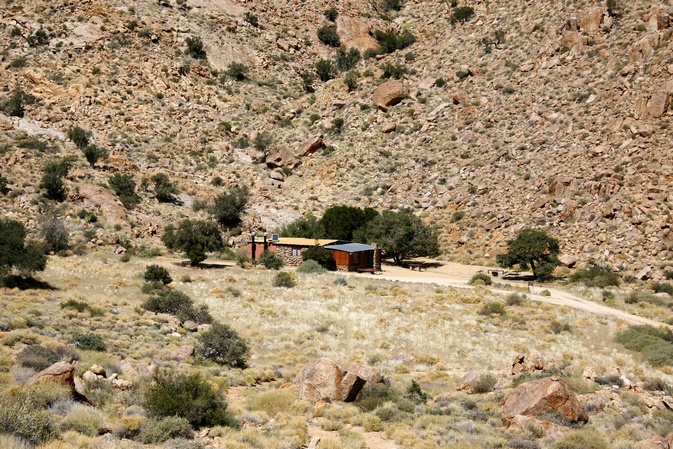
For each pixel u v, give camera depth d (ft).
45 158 266.57
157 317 128.98
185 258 229.25
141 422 59.36
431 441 65.46
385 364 117.50
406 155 337.93
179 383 67.21
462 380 102.58
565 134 294.66
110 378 73.61
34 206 226.17
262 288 180.14
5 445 45.73
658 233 224.33
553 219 251.39
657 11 323.16
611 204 239.91
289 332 135.64
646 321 165.89
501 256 228.22
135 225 245.45
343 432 68.49
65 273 173.37
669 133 258.78
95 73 354.54
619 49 320.70
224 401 71.77
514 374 105.40
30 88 331.57
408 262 261.24
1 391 58.54
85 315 119.03
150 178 287.28
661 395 96.22
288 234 268.41
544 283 215.10
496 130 325.01
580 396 87.04
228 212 270.46
